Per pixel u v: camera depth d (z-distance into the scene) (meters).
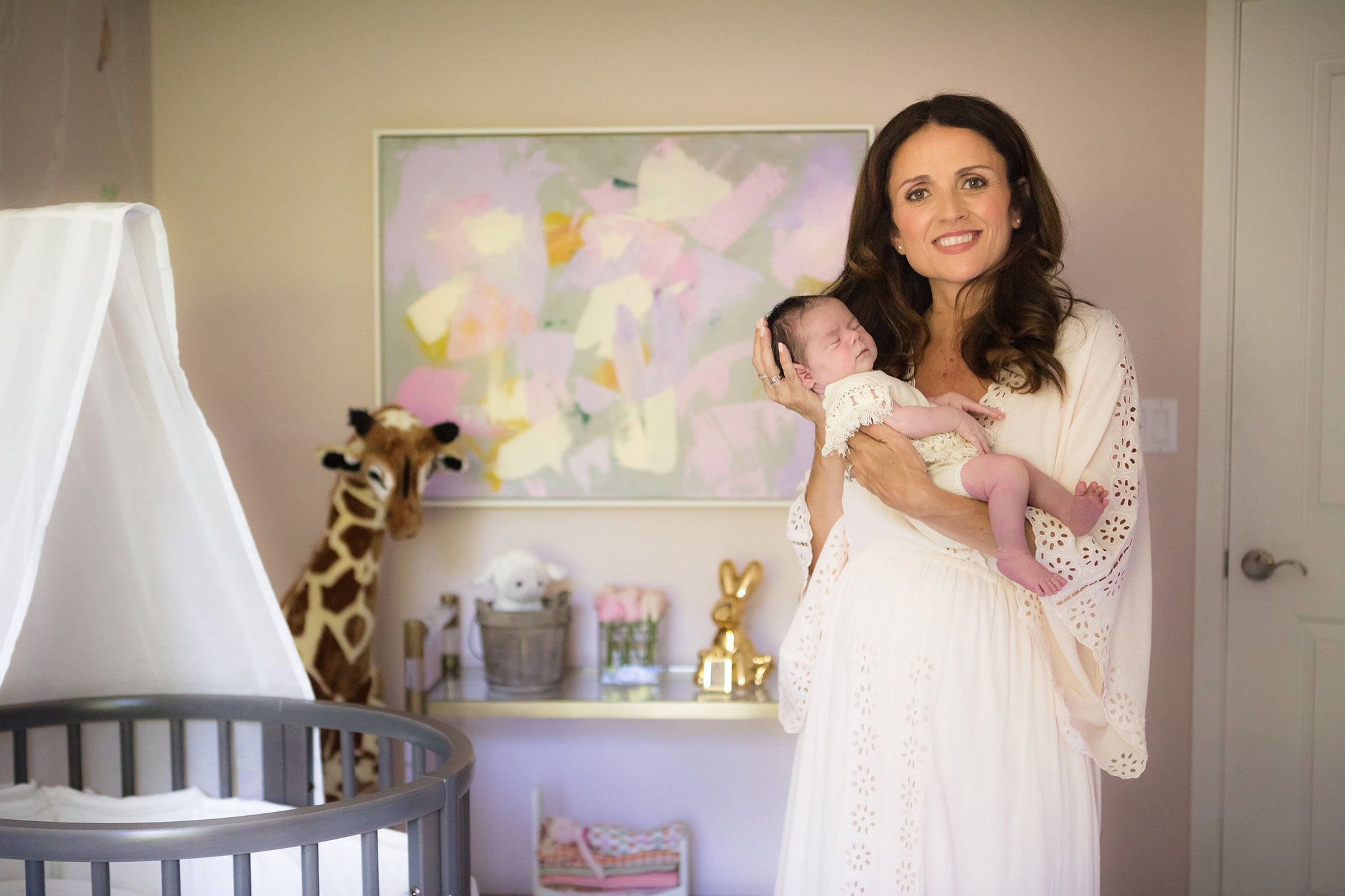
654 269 2.48
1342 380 2.29
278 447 2.54
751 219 2.46
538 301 2.49
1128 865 2.42
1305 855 2.32
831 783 1.43
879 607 1.42
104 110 2.32
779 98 2.48
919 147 1.51
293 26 2.51
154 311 1.54
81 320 1.41
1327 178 2.31
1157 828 2.42
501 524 2.54
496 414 2.50
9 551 1.41
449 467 2.36
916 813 1.33
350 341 2.53
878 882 1.35
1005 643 1.36
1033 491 1.35
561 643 2.33
